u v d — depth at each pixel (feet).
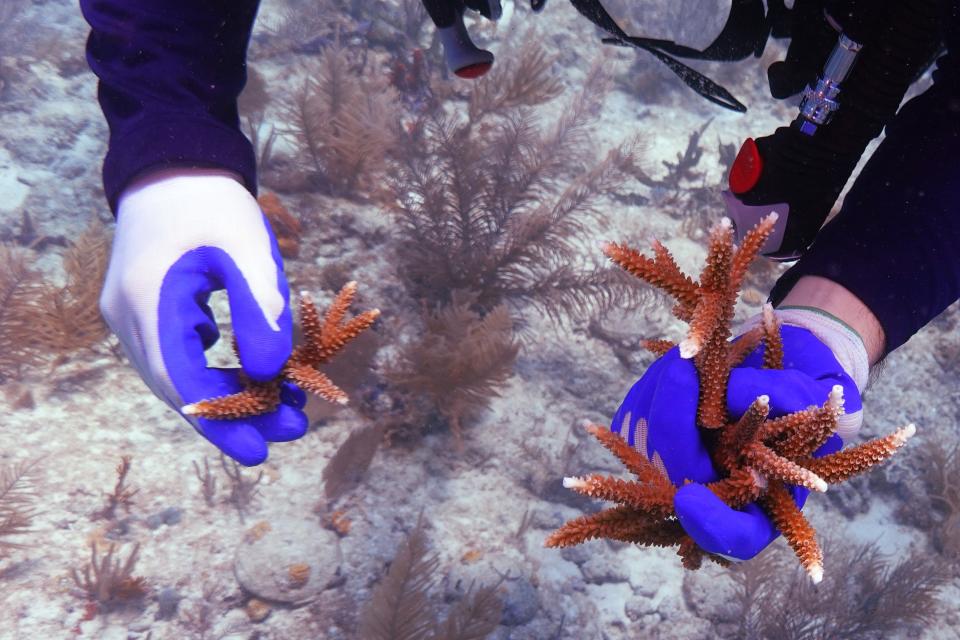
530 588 4.55
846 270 1.44
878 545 6.05
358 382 4.93
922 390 6.66
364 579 4.34
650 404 1.37
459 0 1.99
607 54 9.95
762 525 1.22
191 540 4.22
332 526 4.52
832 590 5.48
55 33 7.66
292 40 8.54
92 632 3.77
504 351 4.75
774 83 1.82
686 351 1.20
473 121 7.36
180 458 4.55
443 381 4.85
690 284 1.36
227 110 1.62
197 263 1.46
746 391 1.27
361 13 8.95
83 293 4.78
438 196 5.74
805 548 1.21
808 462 1.28
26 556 3.92
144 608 3.92
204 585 4.07
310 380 1.48
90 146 6.43
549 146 6.59
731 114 10.12
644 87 9.77
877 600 5.49
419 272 5.82
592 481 1.26
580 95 8.87
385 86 7.71
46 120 6.42
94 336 4.78
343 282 5.63
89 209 5.92
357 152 6.07
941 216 1.43
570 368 5.86
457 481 5.02
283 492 4.58
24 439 4.35
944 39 1.48
